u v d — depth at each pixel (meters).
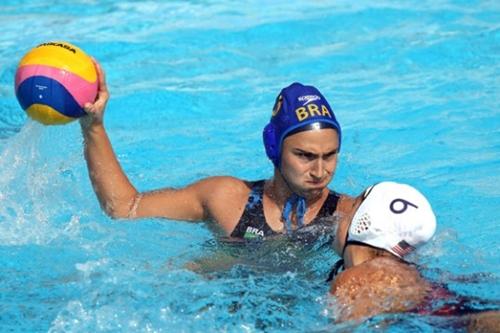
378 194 17.95
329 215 21.02
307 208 21.03
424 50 37.19
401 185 18.20
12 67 36.00
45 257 21.58
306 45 38.56
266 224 20.97
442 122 30.62
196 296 18.95
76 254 21.69
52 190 24.94
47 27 41.12
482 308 17.20
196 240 21.62
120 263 20.80
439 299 17.23
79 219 23.45
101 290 19.41
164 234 22.16
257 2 44.28
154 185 26.69
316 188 20.17
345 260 18.02
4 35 40.09
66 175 25.77
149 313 18.41
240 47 38.34
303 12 42.16
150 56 37.38
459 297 17.47
